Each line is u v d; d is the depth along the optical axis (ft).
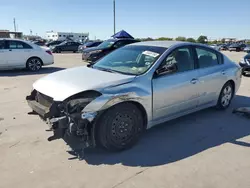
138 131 12.31
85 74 12.84
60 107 10.77
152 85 12.50
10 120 15.61
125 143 11.85
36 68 38.55
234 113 17.53
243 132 14.34
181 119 16.17
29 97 13.35
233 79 17.95
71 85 11.35
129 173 10.05
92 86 11.07
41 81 13.05
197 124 15.39
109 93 10.98
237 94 23.50
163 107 13.24
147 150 11.98
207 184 9.41
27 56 37.35
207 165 10.72
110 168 10.39
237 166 10.69
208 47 16.51
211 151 11.99
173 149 12.13
